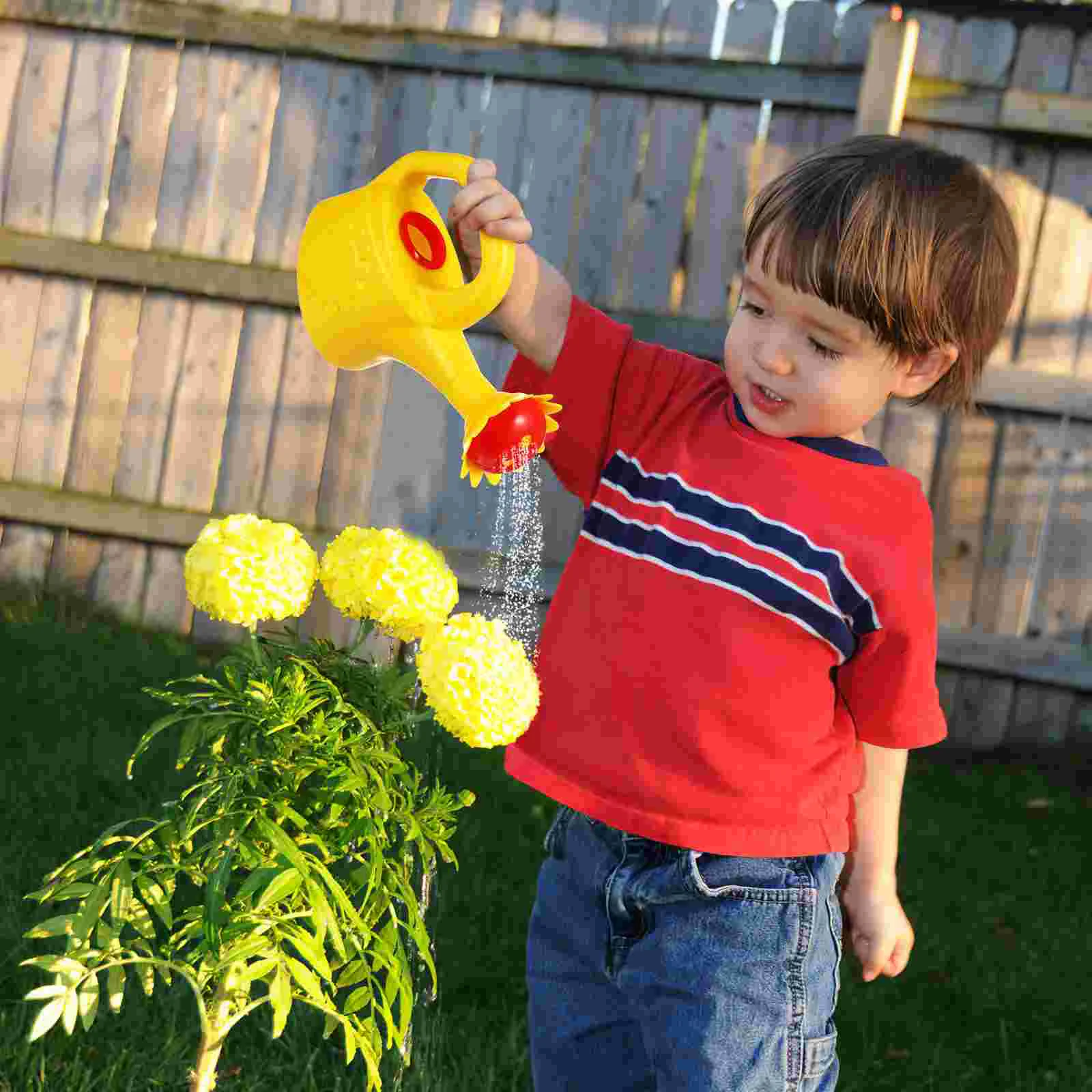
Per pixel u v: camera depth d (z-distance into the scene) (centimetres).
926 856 374
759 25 471
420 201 130
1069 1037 279
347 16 485
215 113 491
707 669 149
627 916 153
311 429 493
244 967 129
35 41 495
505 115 483
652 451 159
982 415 478
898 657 153
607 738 152
